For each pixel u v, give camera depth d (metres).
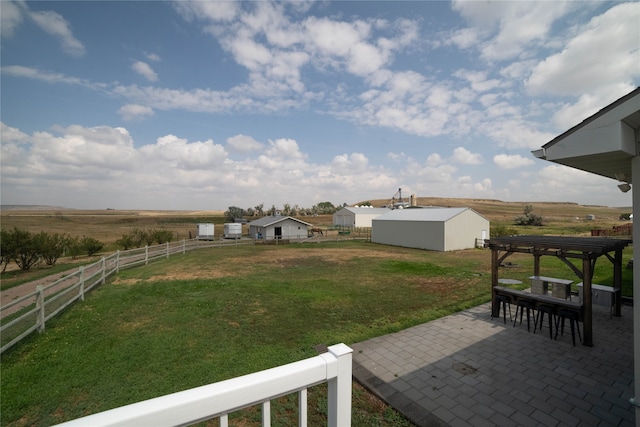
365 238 34.38
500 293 6.97
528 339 5.80
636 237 2.85
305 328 6.49
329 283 11.02
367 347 5.51
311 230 43.66
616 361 4.88
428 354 5.19
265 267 14.90
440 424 3.42
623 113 2.63
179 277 12.17
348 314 7.44
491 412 3.63
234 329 6.38
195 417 1.02
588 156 2.96
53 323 6.68
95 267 13.52
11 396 3.94
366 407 3.84
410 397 3.95
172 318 7.03
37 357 5.05
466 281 11.33
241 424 3.53
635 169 2.88
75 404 3.81
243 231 49.78
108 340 5.74
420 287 10.39
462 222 23.84
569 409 3.68
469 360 4.96
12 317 7.52
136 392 4.05
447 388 4.15
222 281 11.30
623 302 8.05
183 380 4.34
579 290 7.63
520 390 4.09
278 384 1.21
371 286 10.54
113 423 0.87
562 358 5.00
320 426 3.46
